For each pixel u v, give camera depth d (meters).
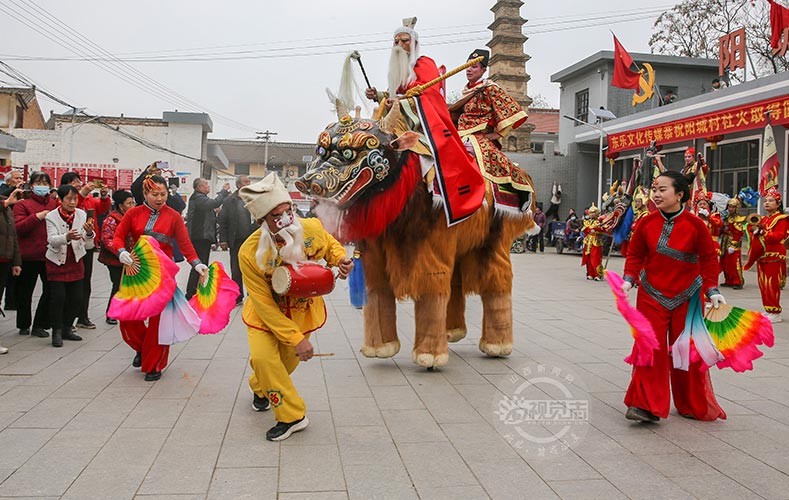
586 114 26.98
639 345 4.35
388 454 3.93
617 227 14.20
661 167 15.55
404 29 5.75
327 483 3.51
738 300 11.26
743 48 18.55
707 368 4.54
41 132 31.45
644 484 3.54
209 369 5.91
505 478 3.61
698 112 18.86
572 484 3.54
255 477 3.57
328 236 4.45
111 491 3.35
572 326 8.35
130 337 5.64
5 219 6.55
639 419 4.45
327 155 5.26
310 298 4.43
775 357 6.65
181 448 3.97
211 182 39.59
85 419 4.46
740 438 4.27
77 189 7.24
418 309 5.81
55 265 6.63
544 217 24.69
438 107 5.48
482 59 5.98
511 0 29.61
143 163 32.56
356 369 5.96
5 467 3.62
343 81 5.63
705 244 4.50
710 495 3.42
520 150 29.66
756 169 18.03
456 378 5.67
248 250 4.15
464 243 5.93
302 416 4.21
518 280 14.33
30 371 5.72
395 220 5.40
